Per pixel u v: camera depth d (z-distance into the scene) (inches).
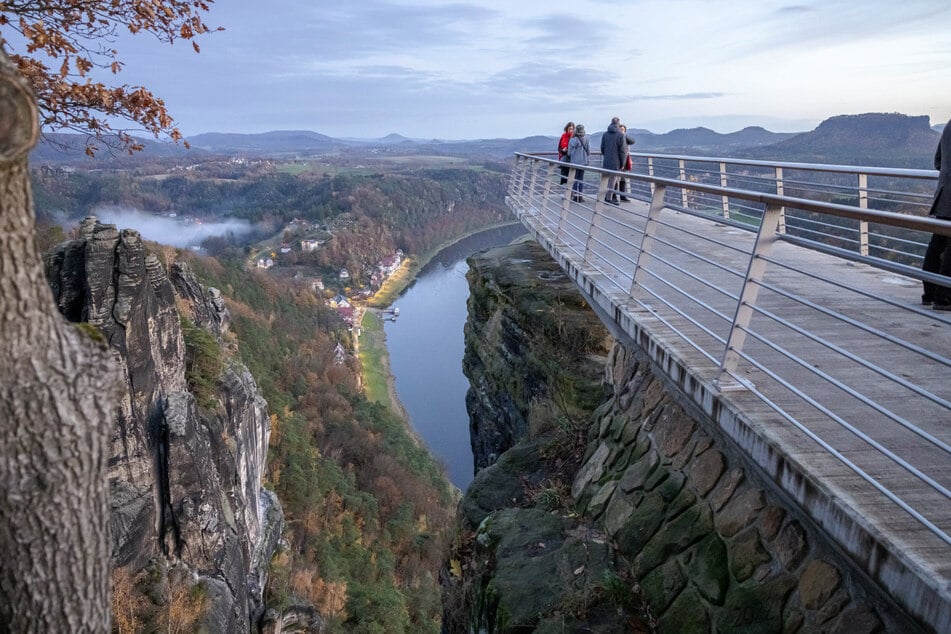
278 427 2087.8
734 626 149.0
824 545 138.3
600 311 292.7
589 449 271.1
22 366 72.2
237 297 3112.7
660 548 185.5
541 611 191.0
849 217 121.0
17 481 73.4
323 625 1344.7
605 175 309.1
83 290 861.2
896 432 144.9
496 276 498.3
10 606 76.5
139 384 896.3
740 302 162.2
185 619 826.8
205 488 962.1
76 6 222.4
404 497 2124.8
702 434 194.4
